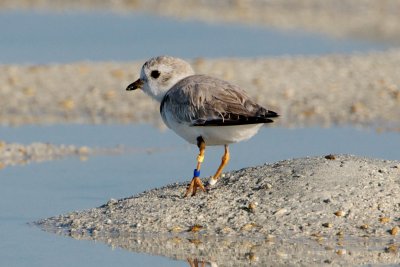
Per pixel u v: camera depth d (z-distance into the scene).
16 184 13.16
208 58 26.59
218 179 11.55
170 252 9.77
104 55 27.31
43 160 14.90
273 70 24.09
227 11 37.62
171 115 10.94
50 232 10.61
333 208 10.48
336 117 18.52
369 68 24.25
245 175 11.45
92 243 10.14
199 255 9.65
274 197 10.77
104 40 30.27
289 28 33.88
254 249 9.72
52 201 12.12
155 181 13.25
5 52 27.75
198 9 38.28
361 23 34.84
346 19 35.75
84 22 34.28
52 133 17.31
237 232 10.19
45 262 9.50
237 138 10.64
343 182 10.91
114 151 15.68
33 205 11.91
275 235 10.06
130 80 23.20
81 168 14.27
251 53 28.06
